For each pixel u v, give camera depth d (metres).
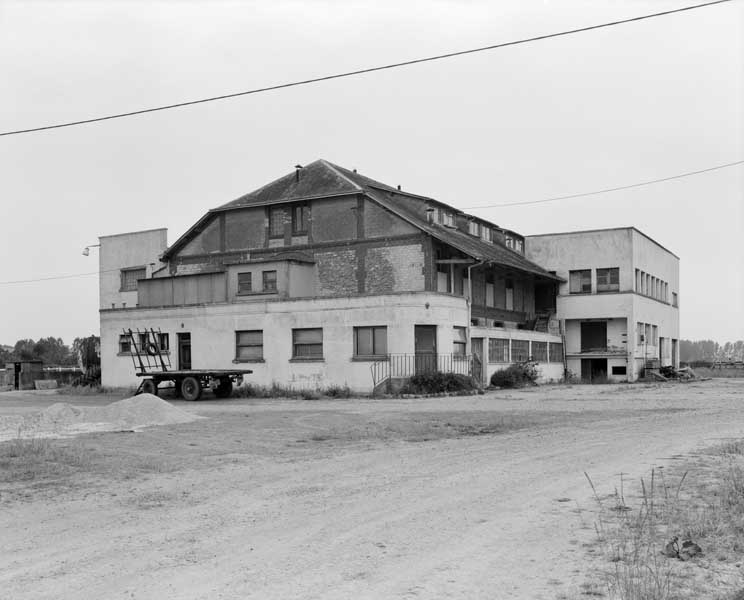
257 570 6.87
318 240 41.94
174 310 40.84
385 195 44.41
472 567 6.88
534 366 45.66
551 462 13.00
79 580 6.63
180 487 11.09
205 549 7.62
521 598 6.05
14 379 54.41
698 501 9.45
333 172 43.12
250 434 18.27
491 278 47.59
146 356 40.88
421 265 38.94
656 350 58.62
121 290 56.62
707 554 7.18
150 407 22.14
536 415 22.86
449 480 11.39
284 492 10.64
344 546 7.67
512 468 12.43
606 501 9.62
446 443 16.16
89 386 44.78
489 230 54.41
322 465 13.16
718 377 62.69
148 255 55.38
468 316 38.34
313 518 8.97
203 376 34.44
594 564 6.95
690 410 24.20
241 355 38.78
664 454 13.55
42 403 35.09
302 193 42.62
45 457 13.96
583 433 17.53
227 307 39.03
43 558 7.38
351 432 18.48
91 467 12.93
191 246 46.28
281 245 43.06
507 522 8.60
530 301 54.00
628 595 5.95
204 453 14.81
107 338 43.25
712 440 15.52
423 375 34.09
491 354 41.72
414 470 12.43
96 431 19.27
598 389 40.09
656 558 7.07
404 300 34.69
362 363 35.25
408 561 7.10
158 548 7.67
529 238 55.62
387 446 15.77
